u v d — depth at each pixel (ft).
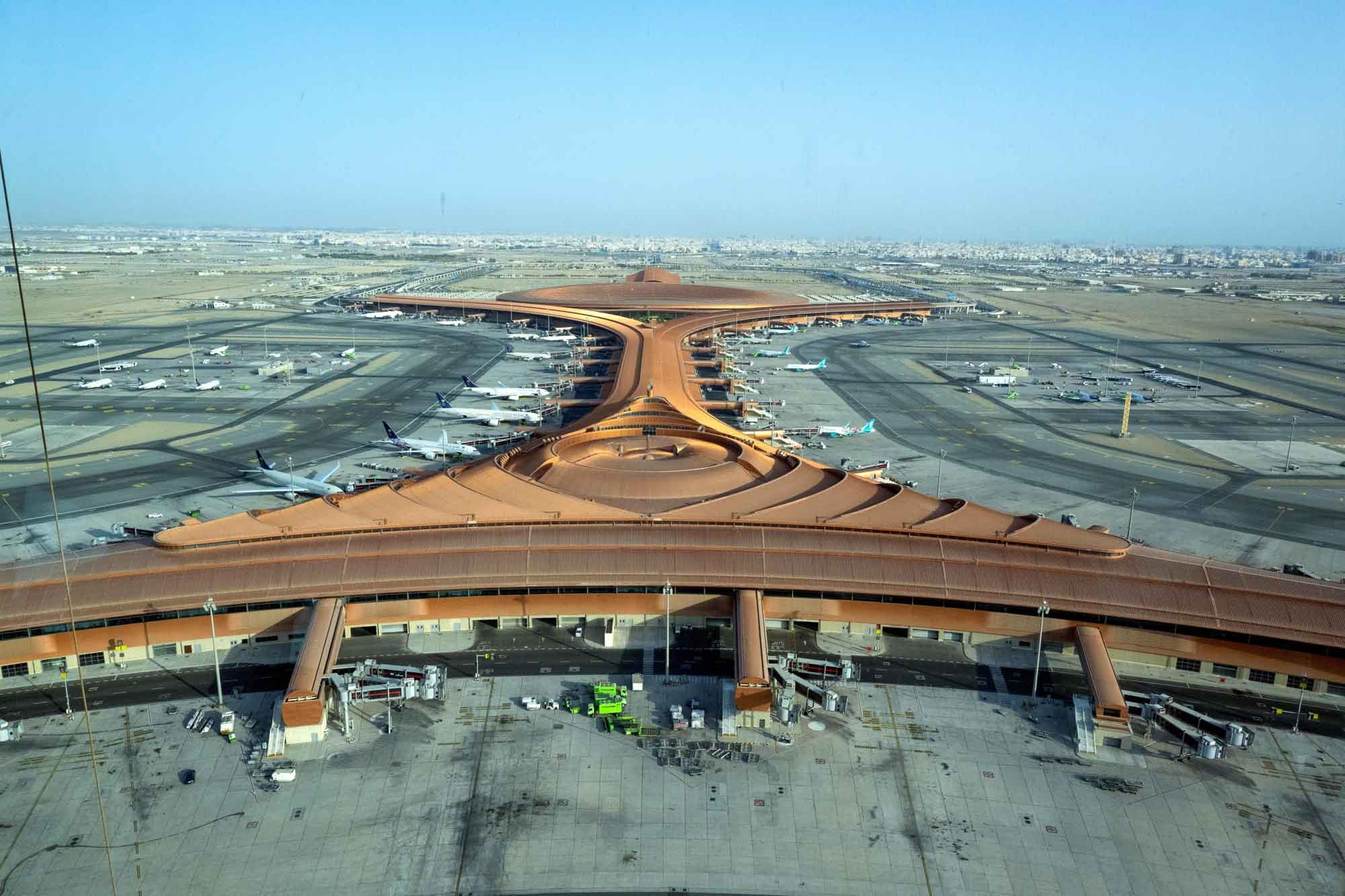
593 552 281.33
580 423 469.16
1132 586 267.39
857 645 276.62
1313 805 205.05
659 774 212.02
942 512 314.76
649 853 185.88
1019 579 272.10
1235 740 224.94
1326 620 253.24
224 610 264.11
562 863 182.60
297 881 176.55
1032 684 255.91
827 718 236.63
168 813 195.31
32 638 251.60
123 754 216.33
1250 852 189.16
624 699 239.50
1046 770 216.33
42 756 214.90
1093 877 181.68
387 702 232.32
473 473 348.38
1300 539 386.73
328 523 290.97
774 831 193.16
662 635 279.90
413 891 174.91
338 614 259.39
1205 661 261.44
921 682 255.50
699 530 292.61
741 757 219.00
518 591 276.41
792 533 290.97
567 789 205.67
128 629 257.96
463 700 241.96
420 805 199.62
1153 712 232.32
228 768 211.82
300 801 200.03
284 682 249.75
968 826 196.03
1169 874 182.70
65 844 185.16
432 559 276.21
